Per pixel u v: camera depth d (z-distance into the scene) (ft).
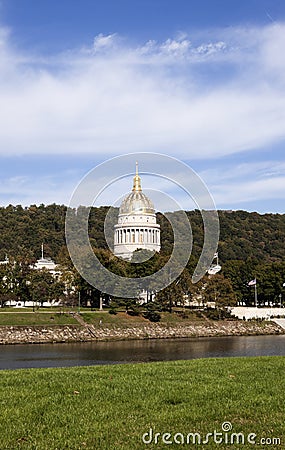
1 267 495.00
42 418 69.41
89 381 90.84
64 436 62.95
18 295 488.02
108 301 469.98
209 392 82.33
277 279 562.66
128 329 402.72
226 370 102.22
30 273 492.95
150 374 98.53
